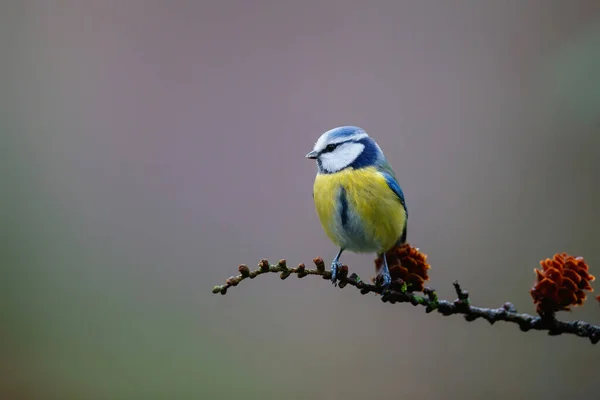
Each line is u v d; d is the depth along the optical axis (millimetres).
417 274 5820
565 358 6098
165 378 6156
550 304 5781
